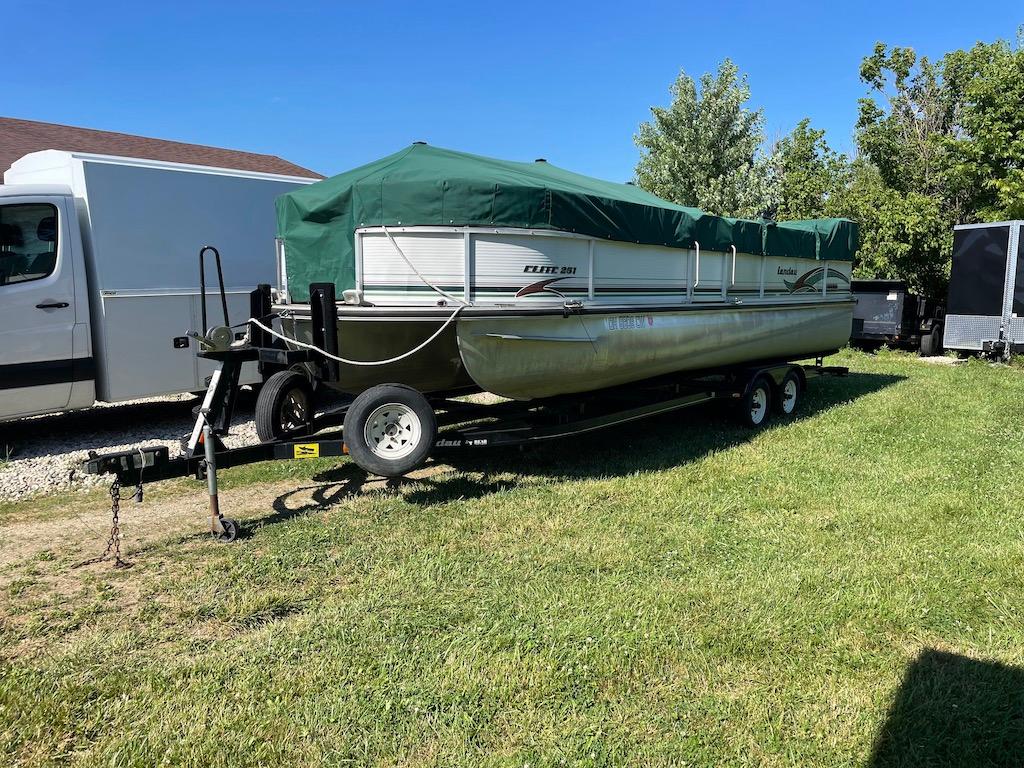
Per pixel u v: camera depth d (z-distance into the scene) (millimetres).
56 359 7051
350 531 4875
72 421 8477
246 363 8625
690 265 7277
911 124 21156
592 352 6059
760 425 8359
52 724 2830
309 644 3402
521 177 5656
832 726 2852
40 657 3336
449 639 3443
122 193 7457
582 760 2641
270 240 8828
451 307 5238
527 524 4988
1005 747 2740
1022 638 3496
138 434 7840
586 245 5949
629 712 2916
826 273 9883
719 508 5316
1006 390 10680
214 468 4773
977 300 14672
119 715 2883
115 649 3383
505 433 5727
